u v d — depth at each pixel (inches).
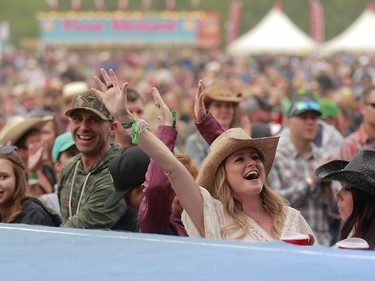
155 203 401.1
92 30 5196.9
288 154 611.2
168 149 358.9
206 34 5359.3
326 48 3774.6
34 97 1384.1
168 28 5290.4
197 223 364.5
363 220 374.9
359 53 4003.4
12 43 6481.3
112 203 431.5
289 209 379.2
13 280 209.6
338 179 377.7
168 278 209.2
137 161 428.8
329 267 220.2
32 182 551.5
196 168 432.5
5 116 1325.0
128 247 244.1
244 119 749.9
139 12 5738.2
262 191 378.3
